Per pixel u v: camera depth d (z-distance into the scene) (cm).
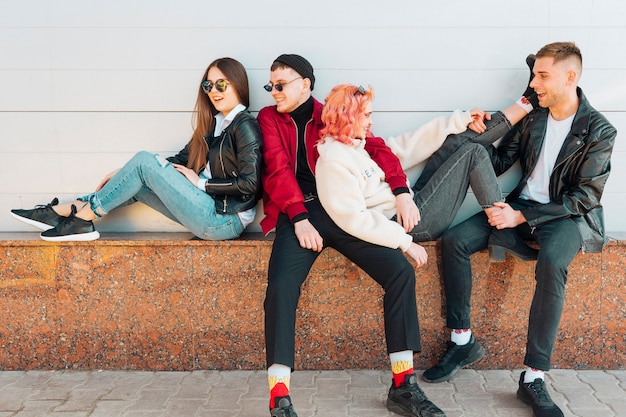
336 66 342
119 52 341
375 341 329
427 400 278
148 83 343
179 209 316
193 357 331
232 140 318
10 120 347
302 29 339
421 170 351
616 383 312
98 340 331
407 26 339
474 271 324
